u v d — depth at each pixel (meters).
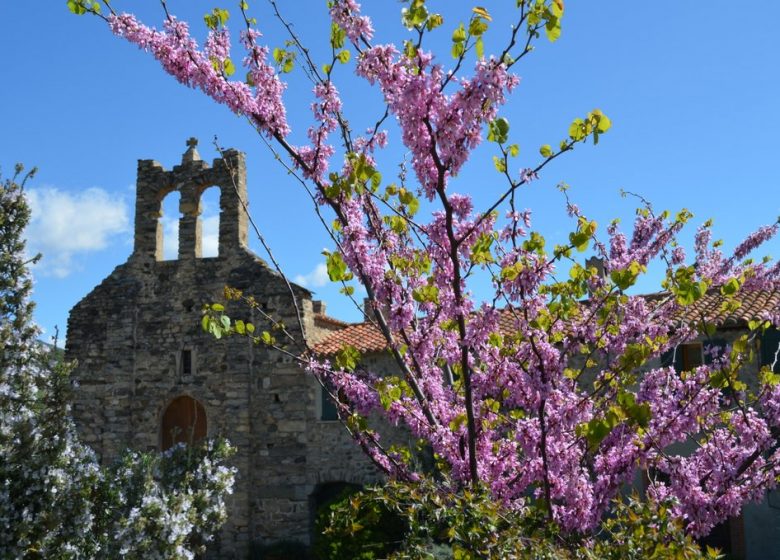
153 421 20.08
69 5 5.10
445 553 4.38
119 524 10.17
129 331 20.59
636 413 3.96
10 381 9.72
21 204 10.12
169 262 20.80
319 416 18.97
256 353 19.67
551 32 4.12
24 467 9.34
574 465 5.19
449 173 4.66
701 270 8.59
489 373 5.58
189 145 21.38
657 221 8.05
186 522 10.78
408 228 6.14
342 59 5.34
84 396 20.48
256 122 5.38
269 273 19.88
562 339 5.44
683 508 5.43
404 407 5.73
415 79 4.25
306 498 18.67
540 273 4.86
